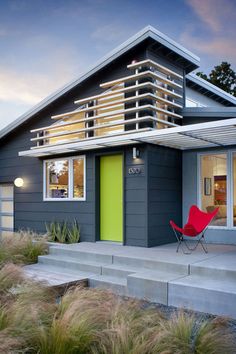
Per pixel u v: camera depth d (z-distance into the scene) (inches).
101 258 266.5
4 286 178.7
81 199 348.8
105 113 337.1
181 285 194.2
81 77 354.6
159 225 309.7
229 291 179.0
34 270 263.3
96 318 131.3
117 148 321.1
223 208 315.6
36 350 119.6
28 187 404.2
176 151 335.0
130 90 309.1
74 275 245.4
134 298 175.9
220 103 470.6
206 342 120.4
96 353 116.8
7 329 120.0
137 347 113.0
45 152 358.3
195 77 392.8
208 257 245.4
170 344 117.0
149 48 314.2
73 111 362.3
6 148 436.5
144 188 301.3
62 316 134.6
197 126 246.5
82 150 344.5
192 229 260.8
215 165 322.0
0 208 451.8
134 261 248.2
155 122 305.9
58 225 357.7
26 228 401.1
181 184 339.9
